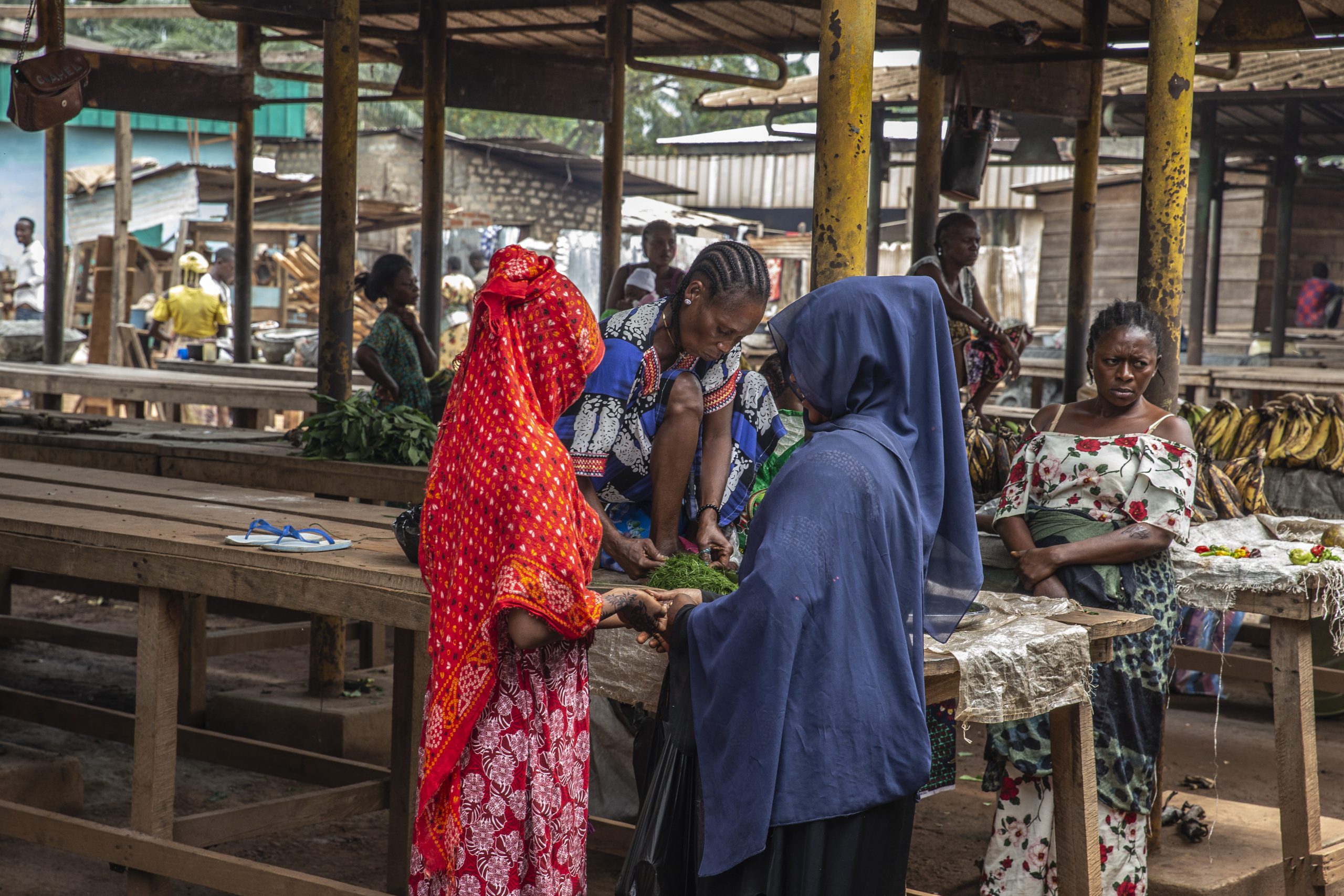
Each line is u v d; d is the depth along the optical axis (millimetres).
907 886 3936
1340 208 17328
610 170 9156
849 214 3891
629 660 2816
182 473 5754
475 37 10070
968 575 2580
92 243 17766
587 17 9562
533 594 2309
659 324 2973
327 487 5328
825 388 2537
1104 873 3350
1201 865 3738
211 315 13992
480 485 2381
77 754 5133
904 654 2398
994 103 7805
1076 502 3506
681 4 8594
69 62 6070
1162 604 3426
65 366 10250
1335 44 6820
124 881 3990
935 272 6418
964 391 6586
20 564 3658
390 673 5629
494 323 2422
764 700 2324
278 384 8562
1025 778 3297
